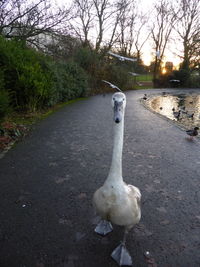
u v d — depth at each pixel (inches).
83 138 132.6
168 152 115.0
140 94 417.4
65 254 49.8
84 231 56.6
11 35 247.6
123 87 473.7
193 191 77.9
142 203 69.6
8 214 62.2
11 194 71.9
